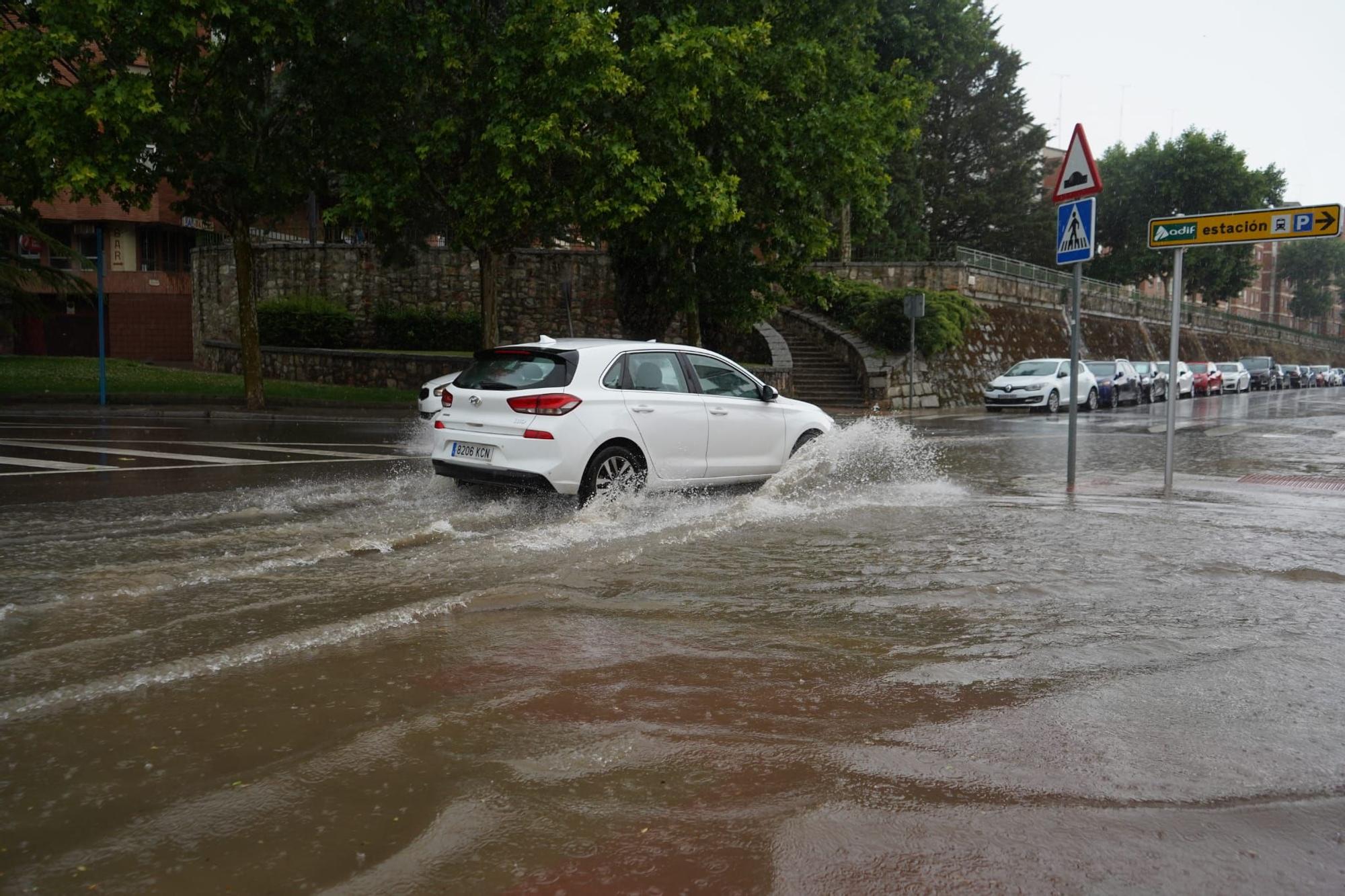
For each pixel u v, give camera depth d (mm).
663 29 19391
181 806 2697
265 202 19719
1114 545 6738
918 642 4406
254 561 5871
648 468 8469
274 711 3416
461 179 18875
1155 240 9664
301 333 31188
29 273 25781
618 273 23453
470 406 8305
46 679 3723
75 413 18922
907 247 48094
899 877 2387
